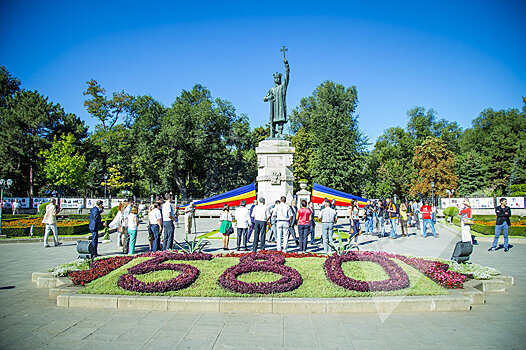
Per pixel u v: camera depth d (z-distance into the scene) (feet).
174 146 146.72
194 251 31.04
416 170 176.96
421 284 21.31
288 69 62.13
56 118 162.40
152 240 38.55
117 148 170.19
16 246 49.08
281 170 58.75
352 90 187.52
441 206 121.19
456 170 175.83
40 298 23.44
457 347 15.44
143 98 159.02
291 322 18.78
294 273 24.34
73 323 18.78
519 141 166.30
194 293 21.95
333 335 16.92
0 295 24.16
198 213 100.94
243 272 24.99
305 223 37.93
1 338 16.72
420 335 16.81
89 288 22.99
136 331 17.60
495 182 167.22
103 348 15.60
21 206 131.95
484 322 18.56
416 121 210.59
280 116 61.31
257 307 20.57
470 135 214.90
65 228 58.44
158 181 164.45
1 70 168.04
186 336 16.92
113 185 158.71
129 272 25.21
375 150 237.25
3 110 148.97
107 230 52.24
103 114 180.86
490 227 56.49
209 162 163.02
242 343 16.07
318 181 140.15
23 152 144.77
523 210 111.24
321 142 144.46
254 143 186.39
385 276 18.88
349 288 21.91
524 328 17.66
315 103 199.11
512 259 37.37
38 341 16.38
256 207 37.52
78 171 145.48
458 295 20.97
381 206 53.06
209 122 151.02
